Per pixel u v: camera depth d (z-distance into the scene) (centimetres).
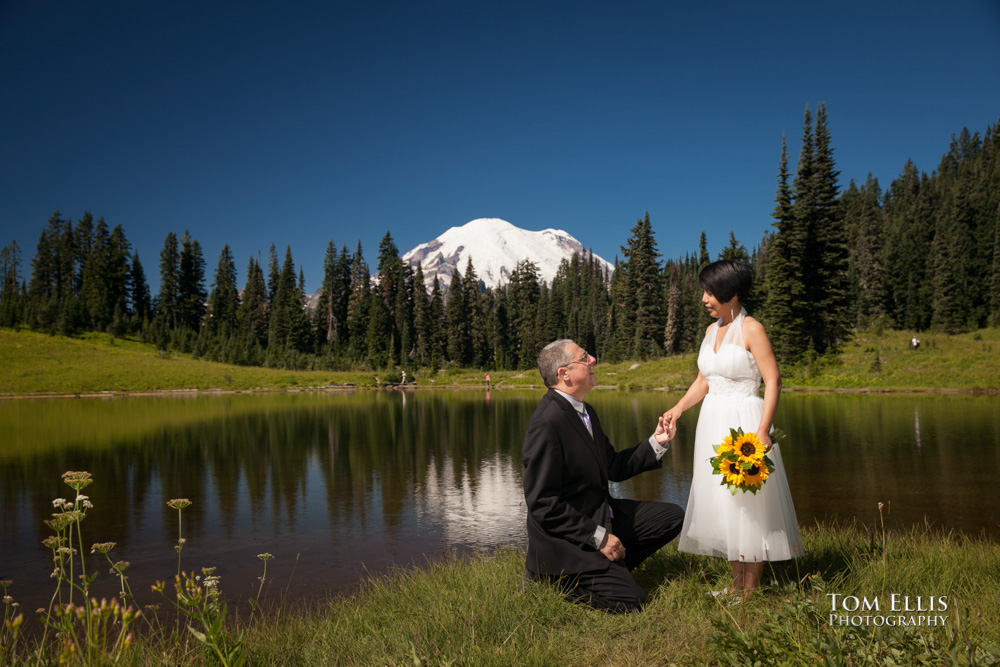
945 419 1505
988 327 5791
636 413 1983
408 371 6538
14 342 5966
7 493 859
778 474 291
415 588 348
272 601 413
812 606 219
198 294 8619
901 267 6178
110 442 1462
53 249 8625
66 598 439
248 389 5012
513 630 252
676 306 5922
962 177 8025
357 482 907
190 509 742
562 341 303
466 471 998
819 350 3375
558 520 284
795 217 3456
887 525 577
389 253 8062
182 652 234
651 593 307
